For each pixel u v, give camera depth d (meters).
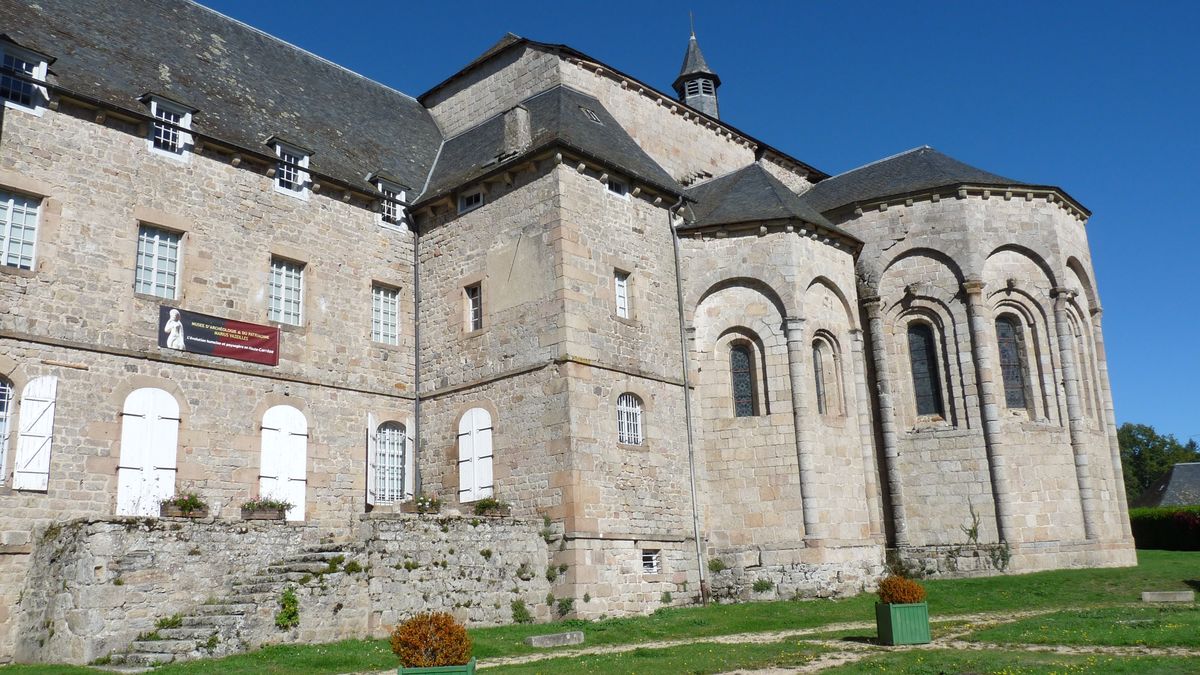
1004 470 27.00
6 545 17.95
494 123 29.41
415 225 27.00
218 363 21.80
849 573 25.03
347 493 23.69
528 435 22.70
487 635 18.31
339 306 24.58
